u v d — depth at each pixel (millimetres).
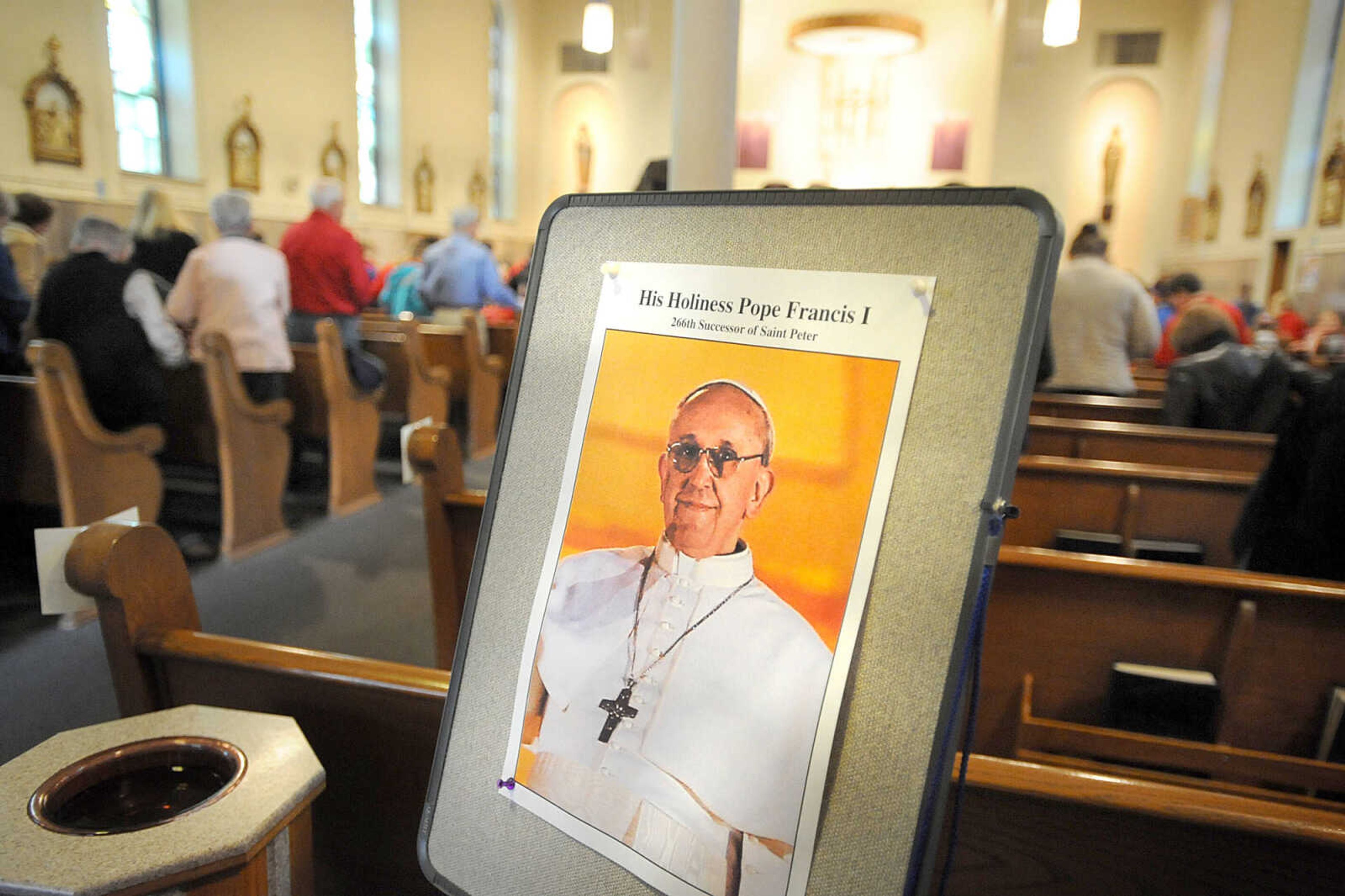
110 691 2711
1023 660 1906
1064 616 1854
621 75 16422
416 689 1242
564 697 814
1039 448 3299
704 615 753
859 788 669
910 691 658
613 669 792
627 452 818
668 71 16109
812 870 677
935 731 642
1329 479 2074
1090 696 1890
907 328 688
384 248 13242
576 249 895
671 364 803
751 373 755
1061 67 14609
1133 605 1808
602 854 770
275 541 4148
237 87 10094
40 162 7770
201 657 1338
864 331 706
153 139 9445
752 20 16266
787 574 716
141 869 840
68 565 1335
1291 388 2184
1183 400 3352
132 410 3639
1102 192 14773
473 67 14766
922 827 639
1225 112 12484
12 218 5621
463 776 876
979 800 1011
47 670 2834
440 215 14453
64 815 994
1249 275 11688
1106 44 14375
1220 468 3131
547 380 893
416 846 1340
